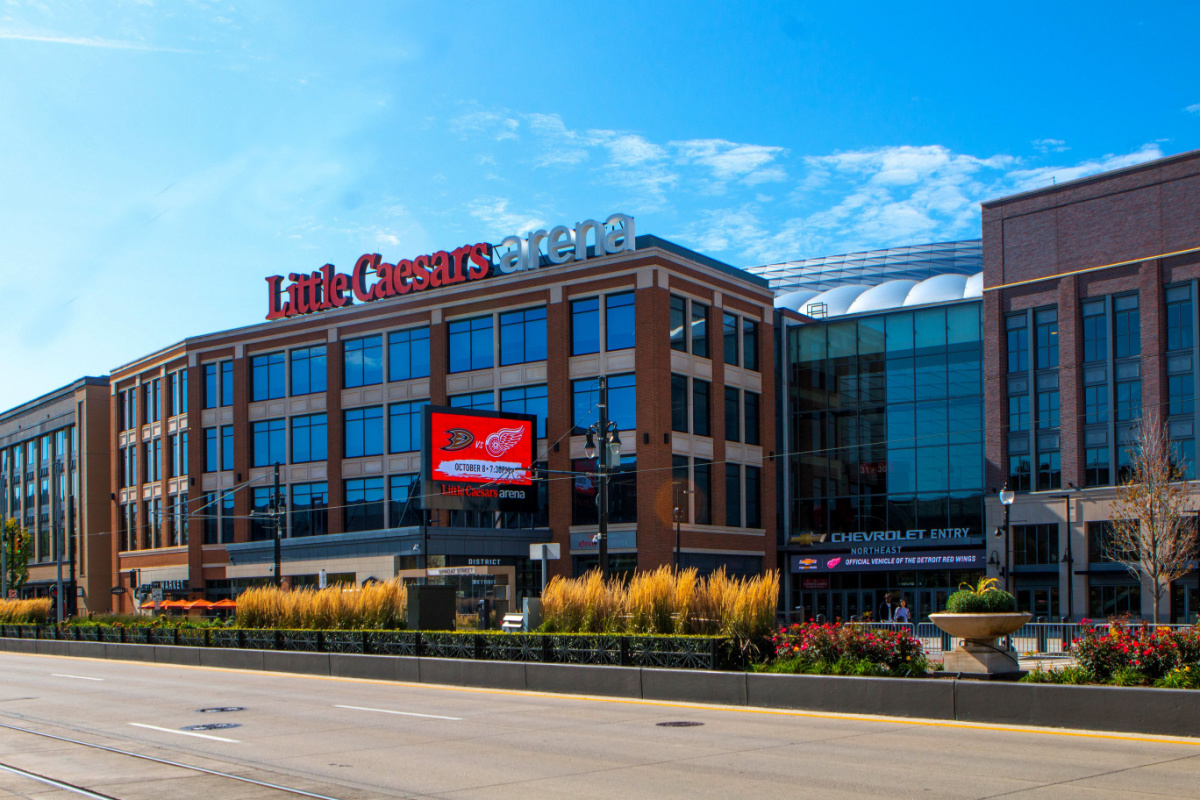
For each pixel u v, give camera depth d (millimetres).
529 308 53250
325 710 18578
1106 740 13508
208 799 10414
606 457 27344
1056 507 49594
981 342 54500
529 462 50219
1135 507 43719
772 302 58219
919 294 71062
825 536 57406
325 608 30469
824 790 10516
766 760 12484
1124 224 49031
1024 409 51562
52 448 86188
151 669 29969
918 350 56281
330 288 60875
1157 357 47188
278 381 62812
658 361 49281
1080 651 16031
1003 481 51531
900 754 12742
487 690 22203
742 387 55406
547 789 10898
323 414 60500
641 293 49656
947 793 10234
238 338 64625
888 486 56219
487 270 55250
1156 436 45125
